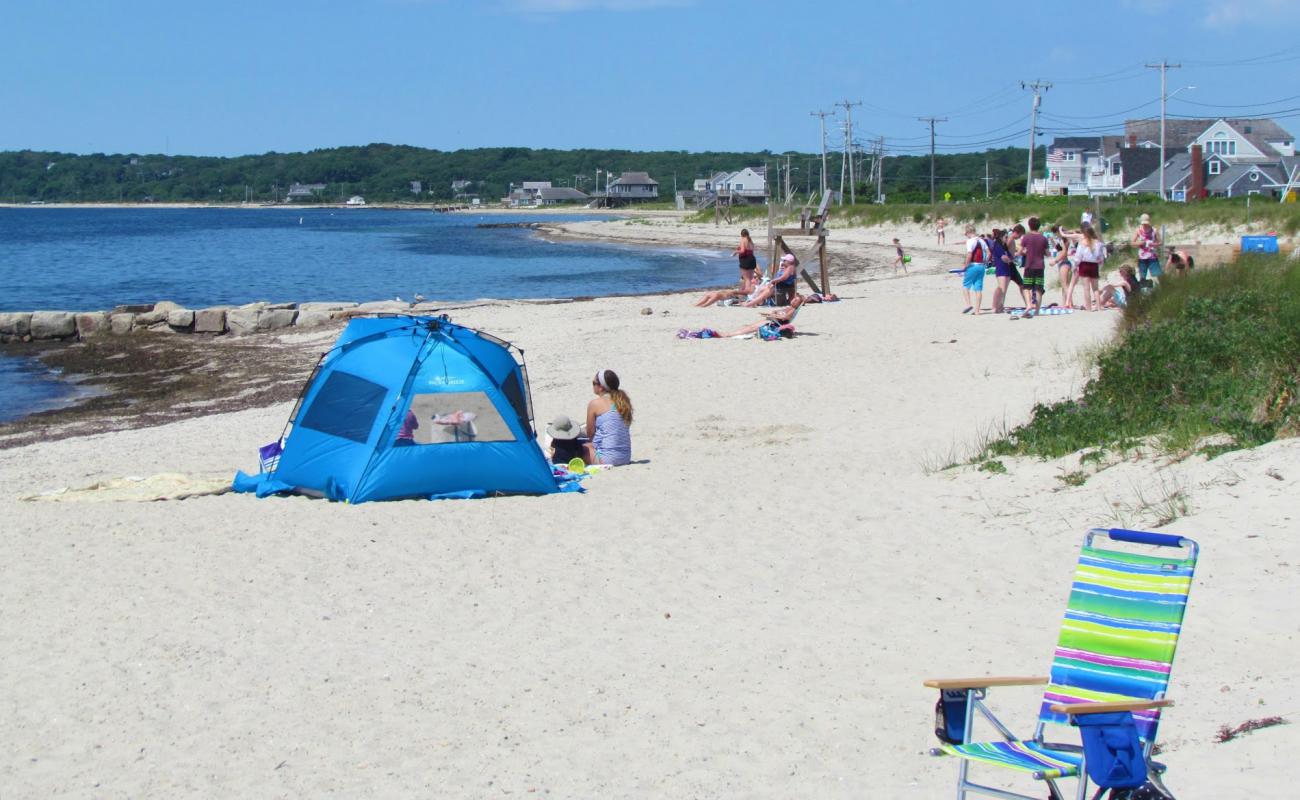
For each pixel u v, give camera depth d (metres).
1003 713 6.61
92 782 6.31
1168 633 5.09
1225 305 15.16
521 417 13.34
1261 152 96.56
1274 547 8.39
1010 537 9.85
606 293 42.62
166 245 86.56
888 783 5.79
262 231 119.88
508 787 6.05
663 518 11.16
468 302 32.75
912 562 9.53
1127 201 70.44
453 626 8.57
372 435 12.38
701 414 16.42
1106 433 11.97
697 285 45.94
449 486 12.25
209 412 19.64
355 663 7.89
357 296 42.59
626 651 7.95
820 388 17.73
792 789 5.81
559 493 12.33
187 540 10.85
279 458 13.41
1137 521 9.55
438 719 6.96
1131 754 4.47
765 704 6.94
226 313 30.16
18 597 9.38
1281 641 7.00
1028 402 15.18
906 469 12.49
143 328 30.33
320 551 10.43
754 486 12.20
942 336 21.72
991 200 84.44
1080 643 5.26
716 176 188.62
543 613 8.78
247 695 7.41
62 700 7.41
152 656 8.09
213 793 6.14
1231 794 5.03
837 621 8.35
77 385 23.45
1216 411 11.41
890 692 7.01
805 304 28.72
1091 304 24.23
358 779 6.23
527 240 93.69
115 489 12.92
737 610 8.70
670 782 5.99
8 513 11.99
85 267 59.84
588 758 6.34
